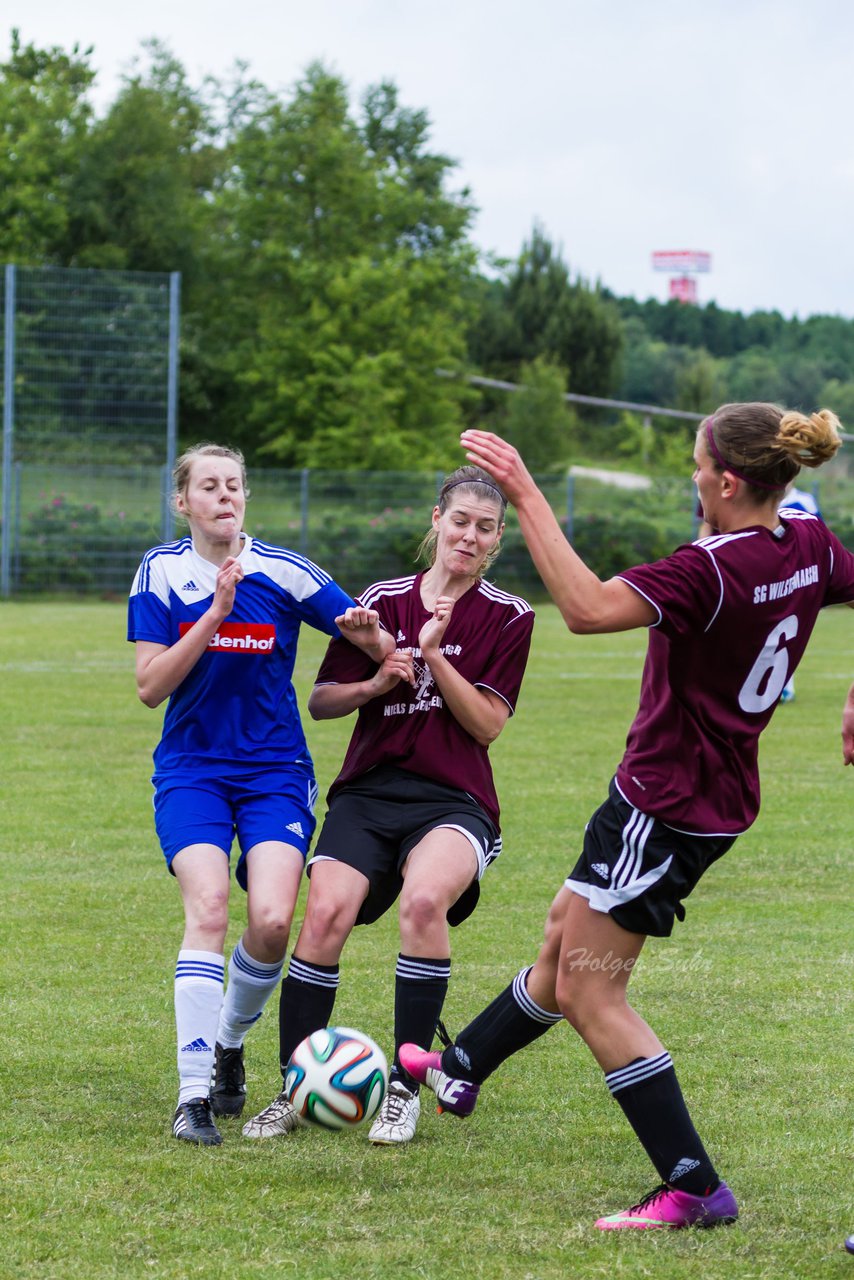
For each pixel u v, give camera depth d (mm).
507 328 123062
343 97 82500
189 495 7629
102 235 78312
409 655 7465
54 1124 7051
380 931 11109
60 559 53062
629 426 109250
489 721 7492
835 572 6371
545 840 14070
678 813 5980
